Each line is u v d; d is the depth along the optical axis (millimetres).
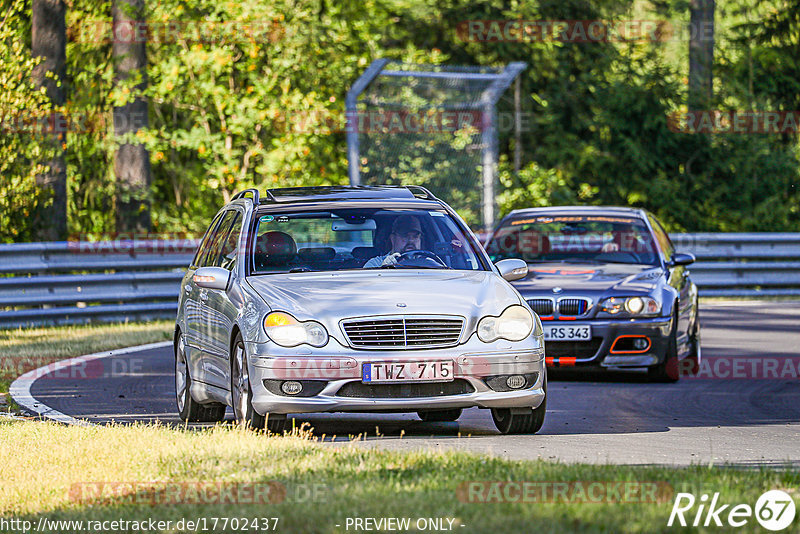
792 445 31375
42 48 88125
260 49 95938
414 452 26062
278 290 32031
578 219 51781
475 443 30812
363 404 30312
